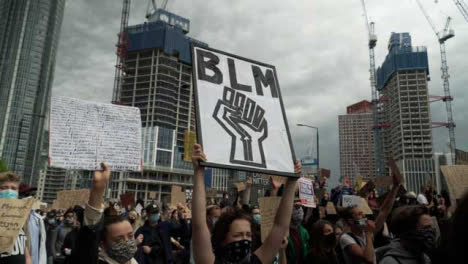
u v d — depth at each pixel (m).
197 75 3.40
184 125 165.38
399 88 168.25
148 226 7.73
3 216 3.83
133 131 4.26
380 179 11.30
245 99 3.58
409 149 161.50
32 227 4.70
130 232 3.49
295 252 5.75
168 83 160.75
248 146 3.36
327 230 4.88
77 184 119.69
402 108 165.88
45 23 166.62
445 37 162.00
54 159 3.73
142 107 157.88
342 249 5.12
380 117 181.75
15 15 162.00
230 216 2.92
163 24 168.12
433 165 134.75
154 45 161.12
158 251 7.50
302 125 34.16
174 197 12.12
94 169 3.90
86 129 3.99
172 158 144.50
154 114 154.38
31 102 155.38
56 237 9.48
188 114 168.12
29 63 158.50
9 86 153.00
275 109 3.72
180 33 169.25
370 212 7.74
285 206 3.18
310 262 4.75
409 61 167.88
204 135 3.17
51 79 168.12
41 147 152.88
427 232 3.29
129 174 131.00
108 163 3.99
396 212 3.55
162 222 8.09
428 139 159.62
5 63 156.12
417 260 3.27
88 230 3.19
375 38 184.50
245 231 2.84
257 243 5.20
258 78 3.77
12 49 158.12
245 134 3.40
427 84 165.88
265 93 3.74
